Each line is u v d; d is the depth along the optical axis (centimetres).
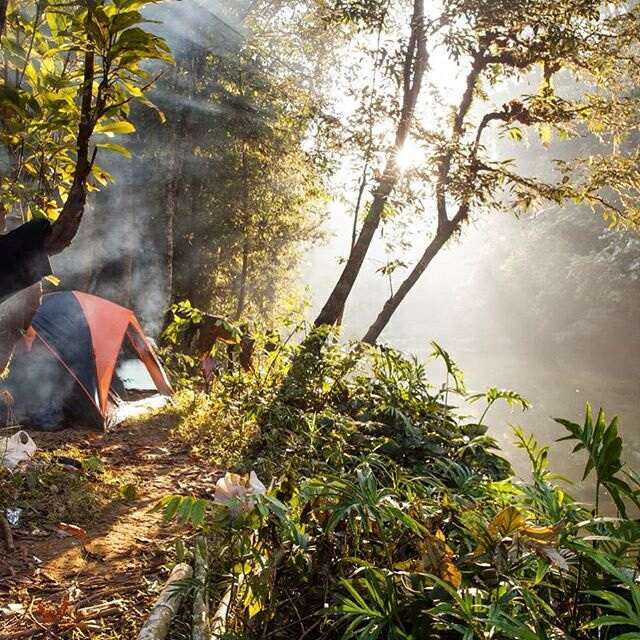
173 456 754
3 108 386
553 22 1173
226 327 888
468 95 1295
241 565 351
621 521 287
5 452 641
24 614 395
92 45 345
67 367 861
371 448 582
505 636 281
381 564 345
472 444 586
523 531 294
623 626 286
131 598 421
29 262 354
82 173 358
